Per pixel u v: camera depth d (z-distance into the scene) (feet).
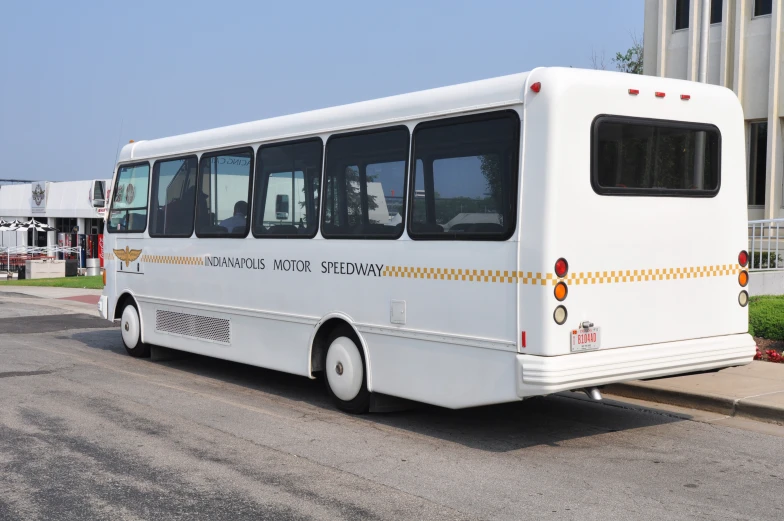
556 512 17.99
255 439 24.56
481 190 22.67
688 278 23.89
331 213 27.76
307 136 28.81
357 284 26.68
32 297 78.95
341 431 25.53
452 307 23.38
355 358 27.17
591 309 21.75
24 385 33.19
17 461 22.20
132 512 18.25
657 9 67.05
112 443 24.03
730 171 24.91
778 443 23.85
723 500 18.79
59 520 17.80
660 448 23.38
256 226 31.22
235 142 32.40
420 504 18.60
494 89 22.36
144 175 38.78
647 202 22.90
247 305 31.78
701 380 30.27
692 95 23.98
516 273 21.59
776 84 58.70
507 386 21.85
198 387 33.04
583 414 27.81
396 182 25.31
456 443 24.09
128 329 40.14
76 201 154.40
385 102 25.84
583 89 21.61
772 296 44.47
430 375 24.18
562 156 21.20
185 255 35.50
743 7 60.70
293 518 17.78
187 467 21.62
